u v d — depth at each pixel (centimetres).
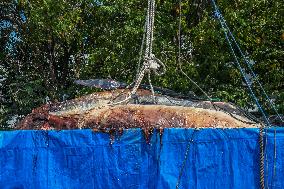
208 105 732
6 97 1423
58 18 1219
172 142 558
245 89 1130
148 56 685
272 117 816
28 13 1317
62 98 1384
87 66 1256
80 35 1330
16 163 580
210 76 1134
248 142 549
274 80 1102
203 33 1118
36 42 1380
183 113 659
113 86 823
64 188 572
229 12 1101
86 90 1195
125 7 1191
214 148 553
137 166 561
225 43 1116
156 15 1166
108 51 1195
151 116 653
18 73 1443
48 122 720
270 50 1118
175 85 1108
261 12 1144
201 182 551
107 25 1270
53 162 577
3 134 583
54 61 1445
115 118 661
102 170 567
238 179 547
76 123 689
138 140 564
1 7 1395
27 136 583
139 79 691
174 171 554
